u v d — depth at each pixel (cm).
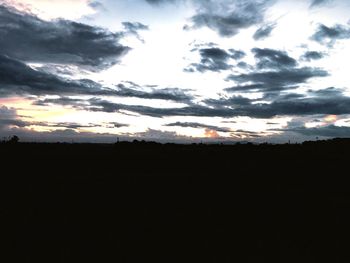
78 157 5881
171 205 2619
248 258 1552
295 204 2681
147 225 2097
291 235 1905
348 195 3017
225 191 3175
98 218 2227
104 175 4056
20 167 4525
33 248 1644
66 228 1991
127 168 4828
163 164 5359
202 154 6869
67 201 2661
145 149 7662
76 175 3975
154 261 1528
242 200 2811
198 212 2427
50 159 5578
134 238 1847
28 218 2158
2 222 2045
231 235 1905
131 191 3103
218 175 4144
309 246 1711
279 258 1560
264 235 1911
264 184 3544
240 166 5181
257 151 7425
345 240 1816
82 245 1717
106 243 1759
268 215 2361
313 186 3438
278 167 4928
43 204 2541
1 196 2755
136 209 2477
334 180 3784
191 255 1598
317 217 2297
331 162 5506
